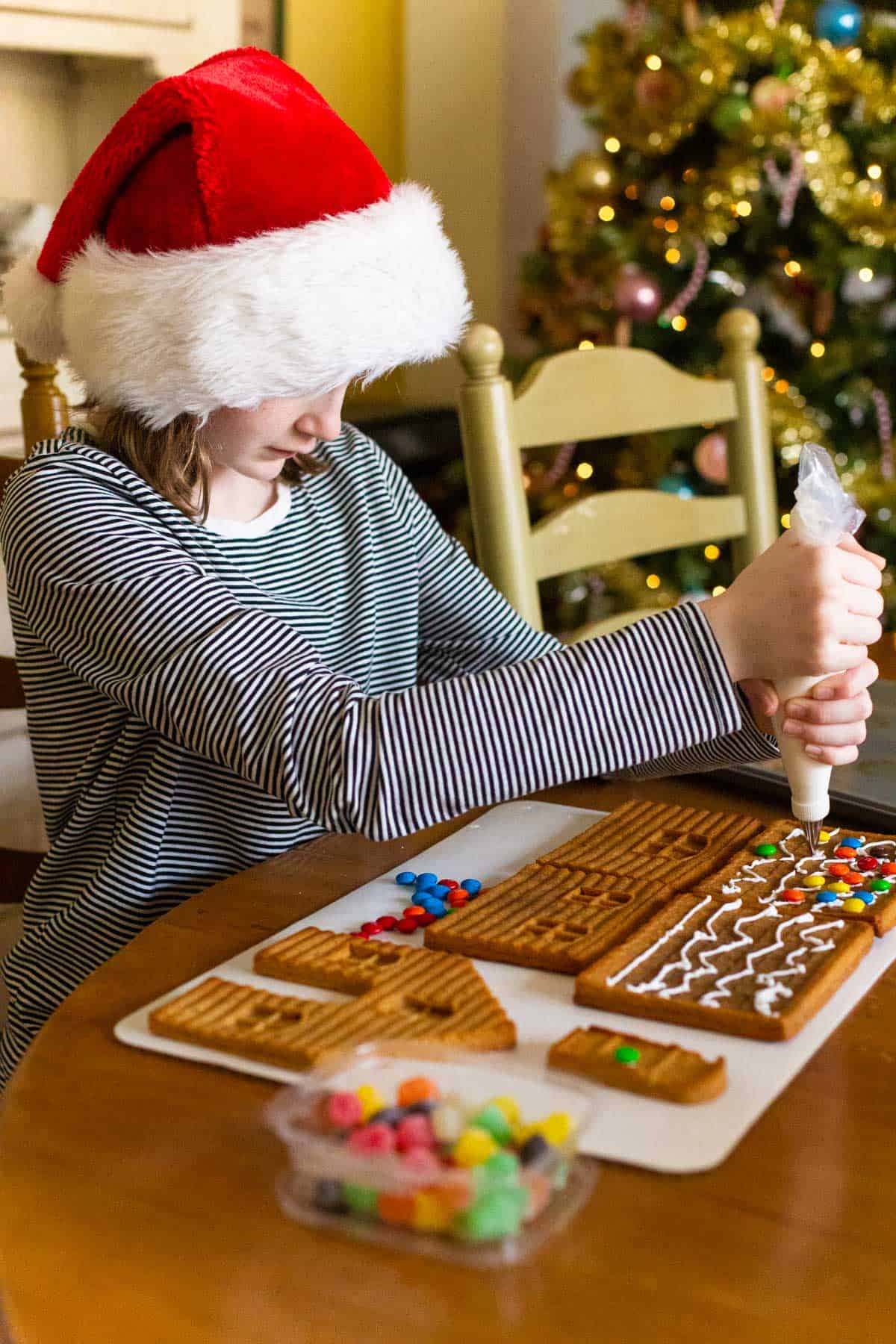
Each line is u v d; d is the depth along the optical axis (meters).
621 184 3.34
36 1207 0.94
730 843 1.33
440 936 1.18
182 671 1.27
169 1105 1.02
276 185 1.27
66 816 1.48
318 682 1.26
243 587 1.46
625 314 3.18
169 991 1.14
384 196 1.33
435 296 1.32
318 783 1.22
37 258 1.43
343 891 1.29
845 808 1.39
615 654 1.22
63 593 1.33
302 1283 0.89
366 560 1.58
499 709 1.22
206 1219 0.93
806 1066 1.05
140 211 1.30
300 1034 1.06
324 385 1.29
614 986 1.10
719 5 3.35
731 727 1.22
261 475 1.38
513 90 3.97
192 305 1.26
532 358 3.48
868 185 3.07
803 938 1.16
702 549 3.36
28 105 2.67
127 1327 0.87
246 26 3.46
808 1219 0.93
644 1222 0.93
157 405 1.31
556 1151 0.93
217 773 1.43
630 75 3.25
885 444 3.23
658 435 3.29
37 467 1.39
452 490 3.54
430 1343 0.86
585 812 1.43
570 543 1.94
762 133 3.03
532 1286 0.89
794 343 3.38
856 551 1.26
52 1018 1.11
